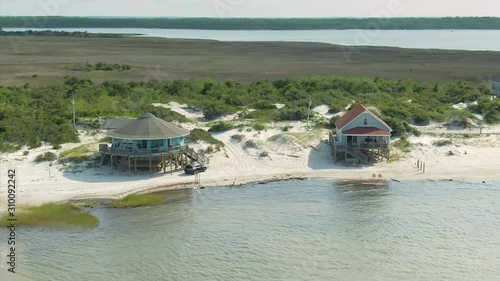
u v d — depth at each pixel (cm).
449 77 14788
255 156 7075
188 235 4838
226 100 10181
